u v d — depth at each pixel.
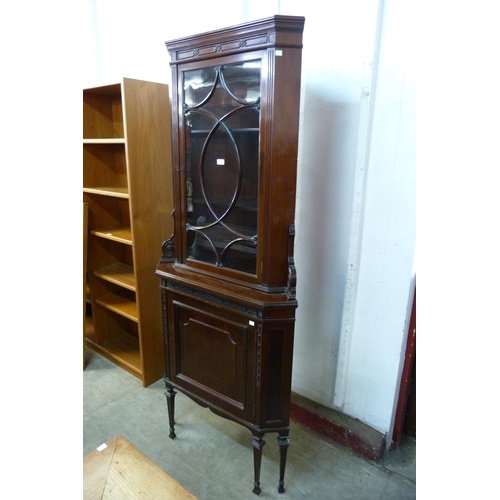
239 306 1.29
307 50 1.51
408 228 1.42
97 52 2.44
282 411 1.34
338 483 1.50
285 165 1.19
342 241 1.60
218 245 1.39
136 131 1.82
